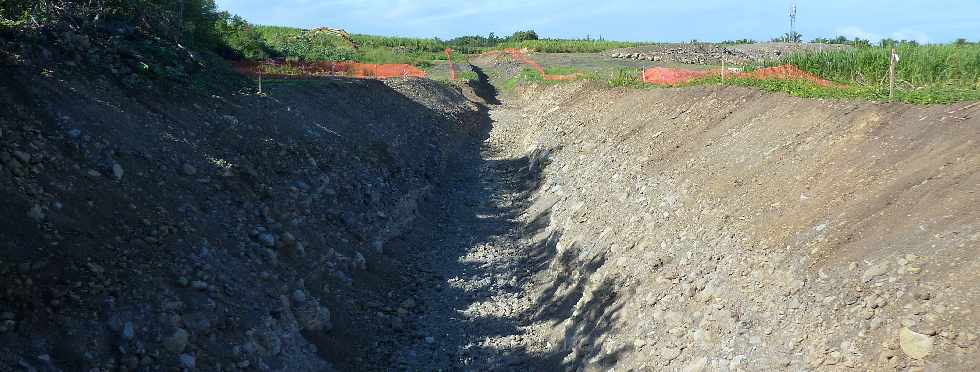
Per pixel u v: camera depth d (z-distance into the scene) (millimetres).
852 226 7652
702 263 8984
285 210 11945
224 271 8859
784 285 7430
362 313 10789
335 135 17531
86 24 13656
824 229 7918
